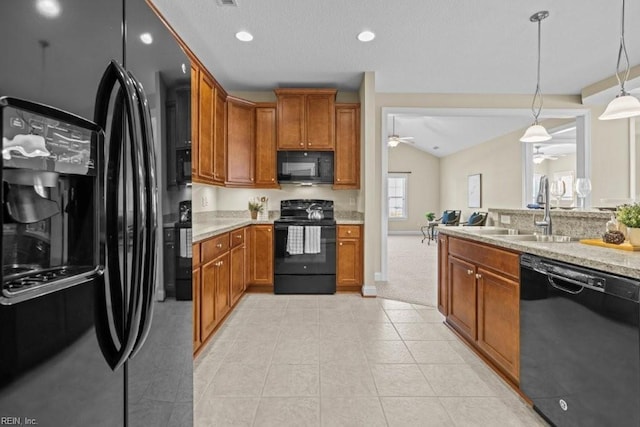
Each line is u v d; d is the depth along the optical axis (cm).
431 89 418
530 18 258
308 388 188
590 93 411
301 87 403
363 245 369
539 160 780
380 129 430
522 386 174
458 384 192
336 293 376
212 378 197
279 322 288
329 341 249
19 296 56
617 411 118
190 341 129
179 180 122
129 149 80
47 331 61
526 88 417
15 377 55
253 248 375
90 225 72
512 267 183
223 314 278
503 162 713
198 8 242
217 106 344
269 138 394
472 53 317
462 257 245
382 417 164
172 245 114
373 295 362
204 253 230
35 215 61
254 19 257
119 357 78
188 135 130
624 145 446
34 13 57
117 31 80
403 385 191
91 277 71
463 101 434
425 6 241
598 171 442
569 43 299
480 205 818
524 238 228
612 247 160
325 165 390
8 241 56
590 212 197
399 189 1112
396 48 305
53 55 61
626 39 291
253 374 202
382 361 219
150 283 83
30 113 57
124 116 79
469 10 247
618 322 117
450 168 1018
